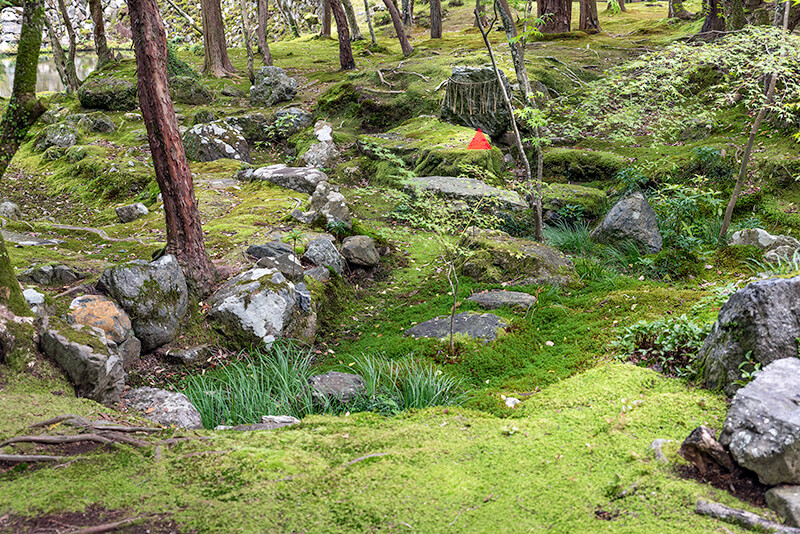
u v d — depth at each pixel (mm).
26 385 3400
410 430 3240
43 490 2514
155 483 2664
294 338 5484
